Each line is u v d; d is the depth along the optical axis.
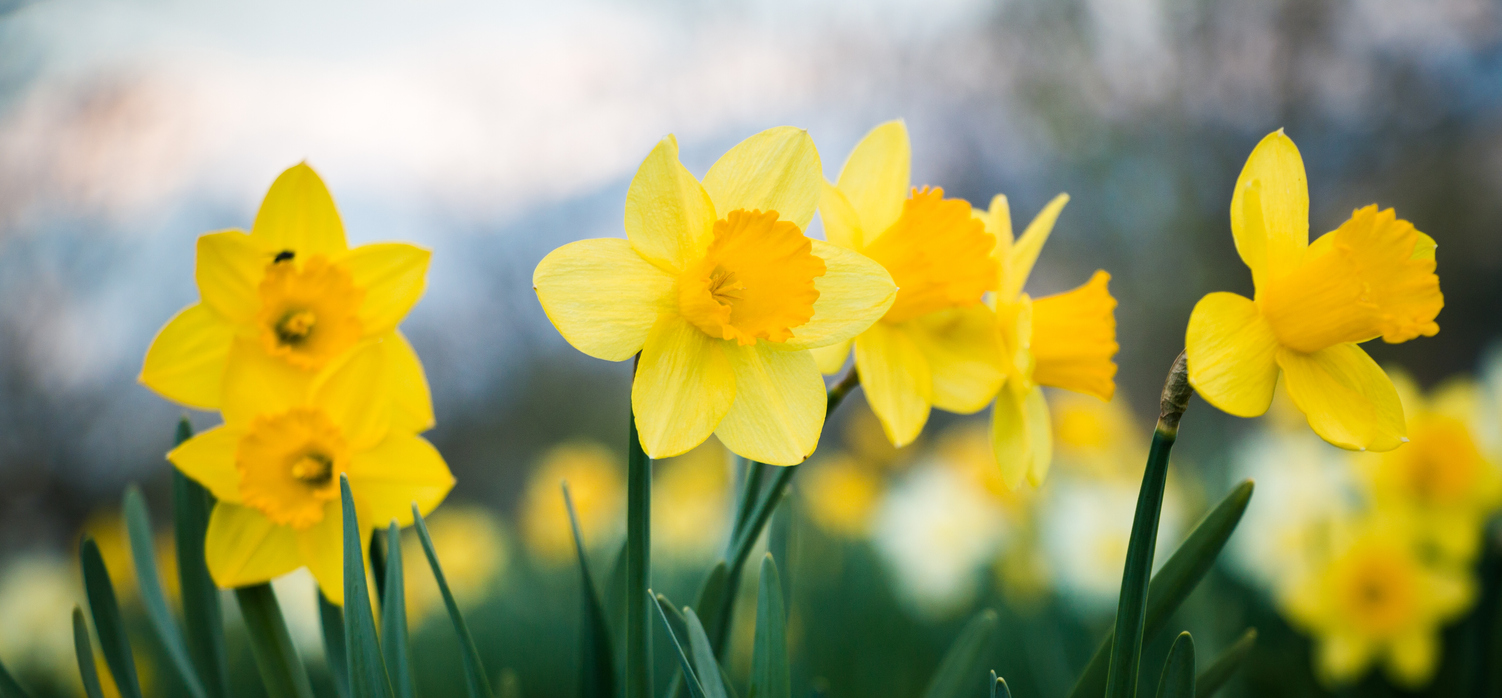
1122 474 1.27
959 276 0.59
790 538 0.68
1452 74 4.71
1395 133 4.82
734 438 0.56
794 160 0.58
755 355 0.57
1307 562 0.89
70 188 3.61
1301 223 0.56
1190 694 0.54
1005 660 1.06
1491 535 0.87
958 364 0.60
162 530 3.47
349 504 0.55
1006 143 5.36
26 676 1.31
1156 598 0.57
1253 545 1.03
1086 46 5.11
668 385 0.55
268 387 0.59
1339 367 0.55
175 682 0.66
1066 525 1.15
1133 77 5.12
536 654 1.26
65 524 3.82
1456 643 0.87
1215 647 0.85
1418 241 0.56
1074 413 1.29
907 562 1.25
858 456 2.68
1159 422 0.54
